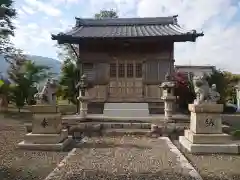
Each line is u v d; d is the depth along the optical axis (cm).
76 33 1636
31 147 903
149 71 1655
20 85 2158
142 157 780
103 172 625
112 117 1372
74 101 2233
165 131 1163
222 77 2297
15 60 2533
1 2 2144
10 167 686
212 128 879
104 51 1675
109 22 1920
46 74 2244
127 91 1661
